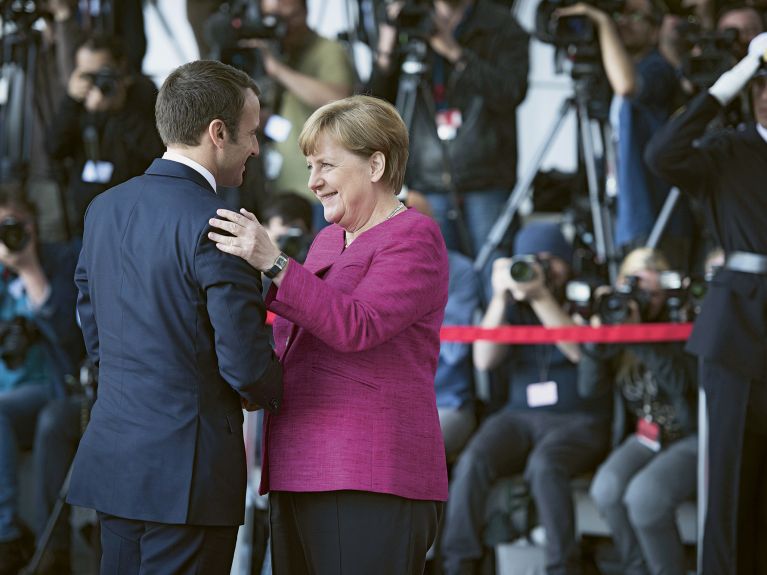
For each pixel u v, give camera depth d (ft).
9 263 64.90
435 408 35.12
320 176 34.60
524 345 62.59
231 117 34.45
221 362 32.71
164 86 34.91
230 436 34.09
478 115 70.64
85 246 35.37
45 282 65.87
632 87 67.87
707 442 50.19
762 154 48.14
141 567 34.04
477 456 59.72
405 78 69.41
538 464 58.95
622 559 58.65
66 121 71.15
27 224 65.77
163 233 33.32
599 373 60.03
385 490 33.19
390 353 34.01
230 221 32.50
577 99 68.08
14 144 75.51
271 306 32.58
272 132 69.36
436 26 68.80
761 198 47.88
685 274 60.70
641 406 60.13
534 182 75.20
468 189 71.20
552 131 68.69
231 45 70.08
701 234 70.03
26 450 67.87
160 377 33.40
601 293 58.59
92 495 34.24
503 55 71.10
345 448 33.32
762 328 47.73
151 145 70.44
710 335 48.39
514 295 59.88
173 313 33.19
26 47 76.48
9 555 63.05
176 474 33.30
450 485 60.49
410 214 34.91
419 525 34.17
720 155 48.44
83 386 62.23
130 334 33.78
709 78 62.28
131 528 34.14
